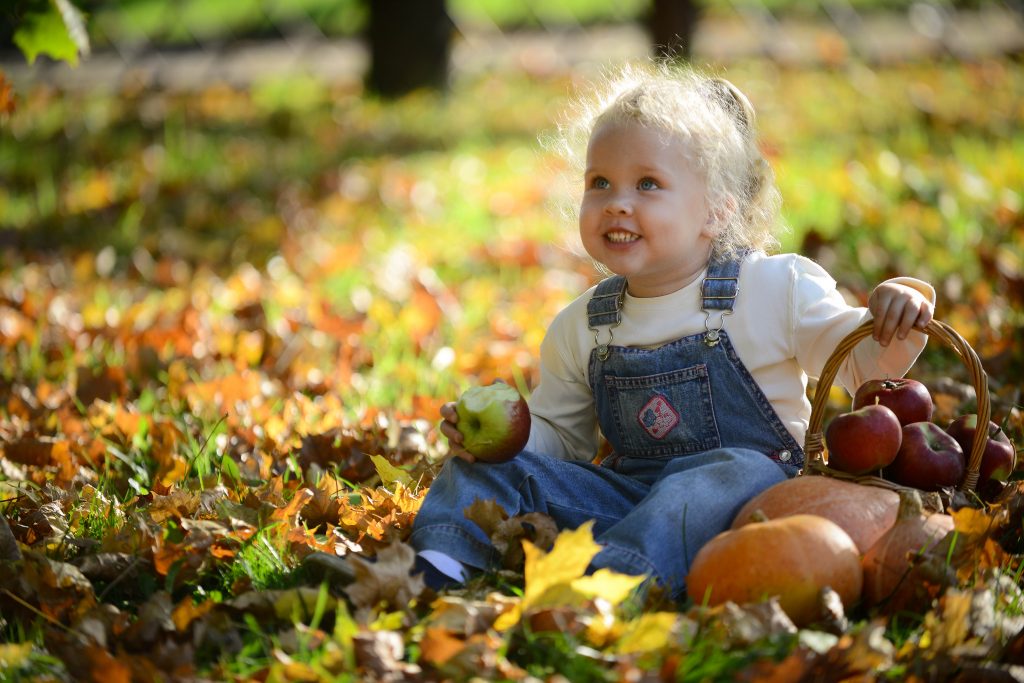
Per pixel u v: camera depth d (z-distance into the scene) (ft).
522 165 37.63
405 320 22.02
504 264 26.73
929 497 10.61
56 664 9.28
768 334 11.75
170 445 15.14
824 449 11.57
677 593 10.36
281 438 15.75
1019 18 58.23
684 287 12.05
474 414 11.44
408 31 50.85
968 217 26.23
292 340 20.63
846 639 8.71
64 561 11.27
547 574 9.44
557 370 12.94
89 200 33.55
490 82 53.36
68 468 14.64
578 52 58.65
